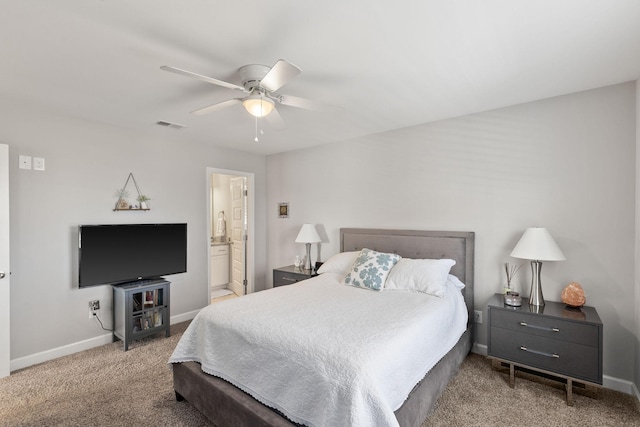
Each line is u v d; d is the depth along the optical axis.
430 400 1.94
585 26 1.66
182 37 1.76
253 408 1.71
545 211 2.72
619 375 2.40
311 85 2.41
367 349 1.60
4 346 2.59
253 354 1.84
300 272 4.05
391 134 3.67
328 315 2.11
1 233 2.57
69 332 3.08
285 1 1.46
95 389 2.43
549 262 2.68
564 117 2.63
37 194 2.90
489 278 3.00
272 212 5.06
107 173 3.36
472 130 3.10
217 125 3.42
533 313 2.35
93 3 1.47
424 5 1.50
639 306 2.22
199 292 4.23
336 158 4.21
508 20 1.62
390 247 3.57
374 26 1.66
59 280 3.02
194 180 4.18
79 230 3.01
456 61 2.04
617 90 2.42
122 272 3.28
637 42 1.82
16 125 2.77
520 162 2.84
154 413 2.13
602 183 2.48
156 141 3.80
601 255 2.48
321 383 1.51
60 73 2.18
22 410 2.16
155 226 3.55
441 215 3.30
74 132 3.12
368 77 2.27
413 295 2.65
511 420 2.04
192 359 2.22
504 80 2.34
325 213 4.34
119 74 2.20
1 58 1.97
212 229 6.05
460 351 2.62
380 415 1.36
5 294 2.60
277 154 4.97
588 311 2.37
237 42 1.81
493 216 2.98
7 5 1.47
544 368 2.30
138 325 3.32
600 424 2.00
